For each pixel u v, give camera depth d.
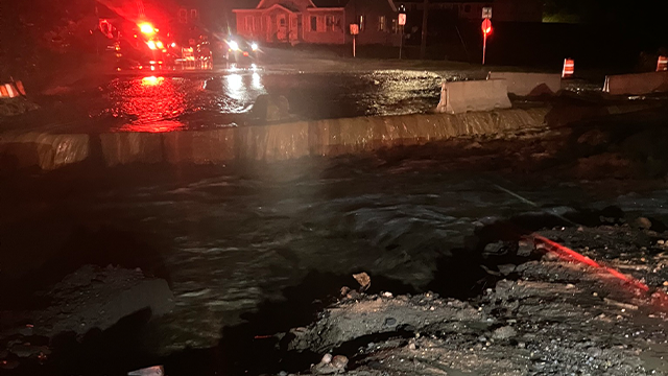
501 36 48.22
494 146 13.24
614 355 4.28
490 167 11.54
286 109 14.10
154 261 7.18
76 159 11.51
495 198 9.57
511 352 4.43
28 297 6.01
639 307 5.08
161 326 5.59
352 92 21.00
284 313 5.89
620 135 13.91
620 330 4.67
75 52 29.00
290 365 4.65
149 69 29.72
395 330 4.99
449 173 11.12
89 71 27.19
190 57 32.19
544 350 4.43
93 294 5.72
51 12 27.72
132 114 14.72
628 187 9.90
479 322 5.05
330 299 5.82
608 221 7.95
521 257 6.73
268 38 54.81
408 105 17.47
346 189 10.17
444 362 4.30
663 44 43.06
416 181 10.62
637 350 4.34
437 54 44.34
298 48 49.56
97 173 10.97
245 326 5.61
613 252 6.49
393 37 51.38
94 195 9.73
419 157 12.33
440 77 27.34
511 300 5.43
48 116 14.52
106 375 4.69
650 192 9.55
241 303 6.10
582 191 9.79
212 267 7.02
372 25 51.34
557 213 8.73
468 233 8.08
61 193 9.83
